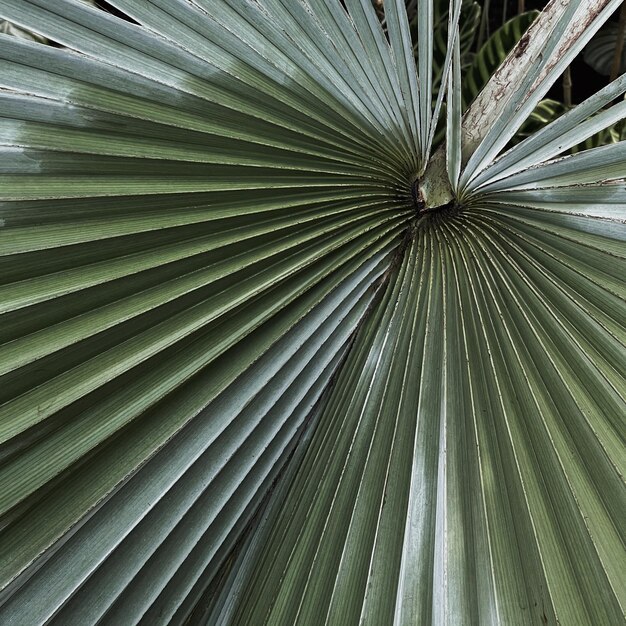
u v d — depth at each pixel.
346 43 0.77
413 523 0.72
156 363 0.68
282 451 0.78
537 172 0.79
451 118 0.75
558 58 0.74
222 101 0.71
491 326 0.81
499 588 0.67
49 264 0.64
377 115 0.81
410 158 0.84
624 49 2.09
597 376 0.76
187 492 0.70
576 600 0.66
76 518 0.63
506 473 0.73
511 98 0.75
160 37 0.68
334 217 0.78
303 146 0.76
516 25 1.63
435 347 0.81
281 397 0.77
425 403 0.78
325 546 0.72
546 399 0.76
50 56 0.64
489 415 0.76
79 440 0.63
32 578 0.61
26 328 0.62
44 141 0.64
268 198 0.74
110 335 0.66
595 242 0.78
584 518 0.69
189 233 0.70
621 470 0.71
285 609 0.69
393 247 0.84
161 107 0.69
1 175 0.63
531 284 0.81
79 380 0.64
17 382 0.61
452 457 0.75
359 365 0.81
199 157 0.71
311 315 0.78
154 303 0.68
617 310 0.77
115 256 0.67
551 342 0.78
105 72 0.66
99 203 0.66
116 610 0.67
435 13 1.73
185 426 0.70
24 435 0.61
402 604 0.67
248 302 0.73
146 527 0.68
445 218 0.86
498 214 0.84
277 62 0.74
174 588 0.72
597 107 0.73
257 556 0.75
